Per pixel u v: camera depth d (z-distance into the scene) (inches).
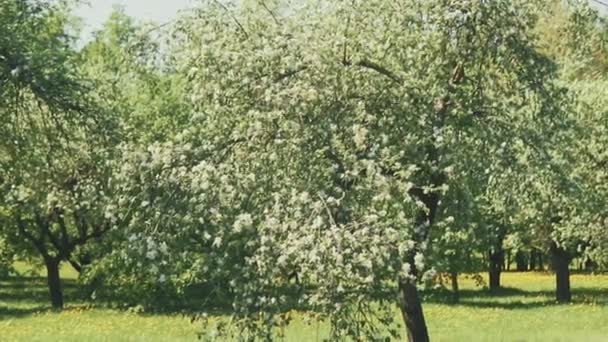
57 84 764.6
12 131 804.6
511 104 702.5
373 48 639.8
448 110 677.3
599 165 1050.7
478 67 693.9
